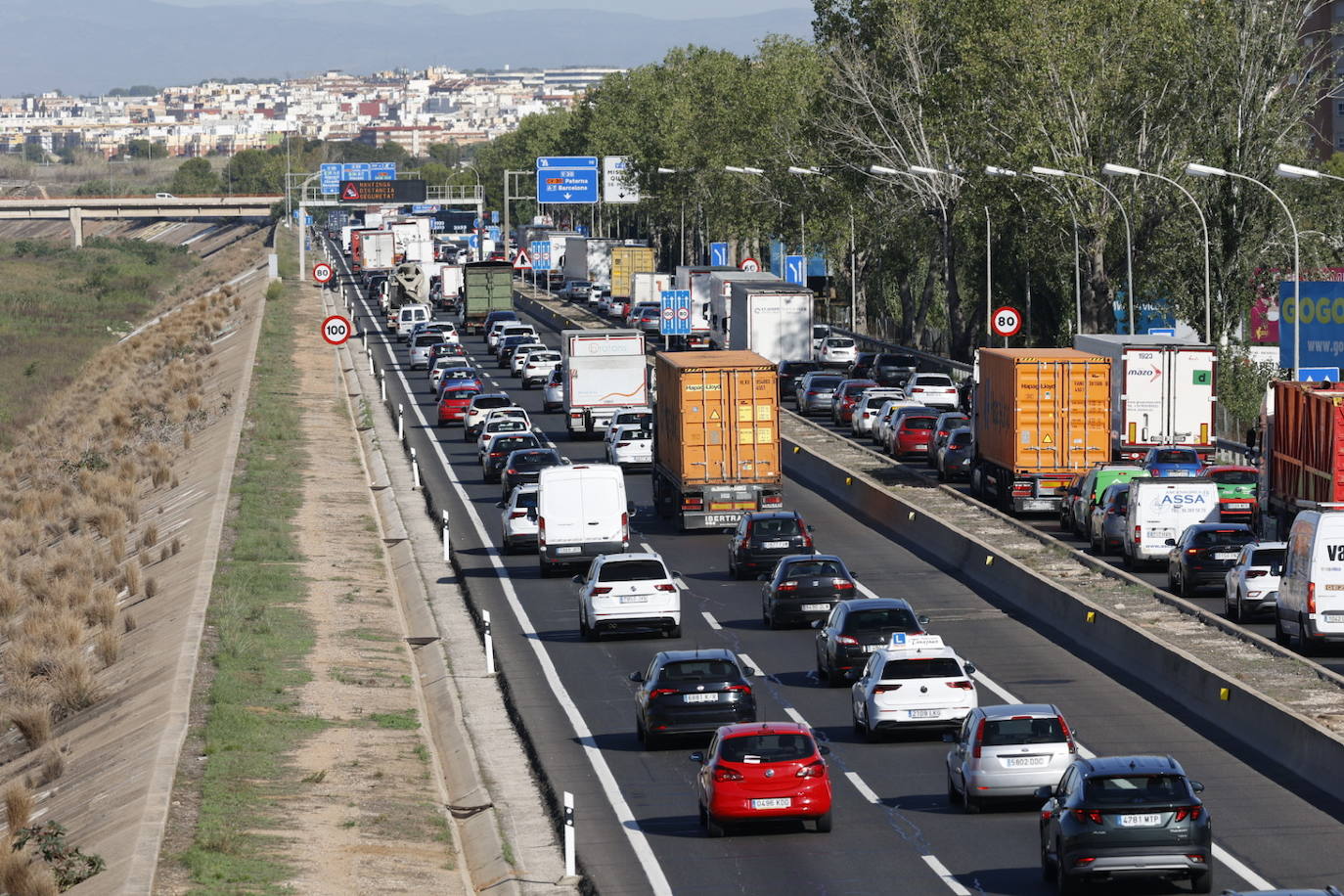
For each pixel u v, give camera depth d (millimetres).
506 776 102938
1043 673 126625
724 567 171875
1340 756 94625
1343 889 72938
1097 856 72562
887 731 104688
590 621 136625
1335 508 137125
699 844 86812
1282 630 126188
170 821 89625
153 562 198250
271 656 132875
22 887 82438
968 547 169750
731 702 105125
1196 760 102250
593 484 168000
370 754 105438
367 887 78625
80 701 137500
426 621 151125
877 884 78312
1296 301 195500
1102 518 164875
